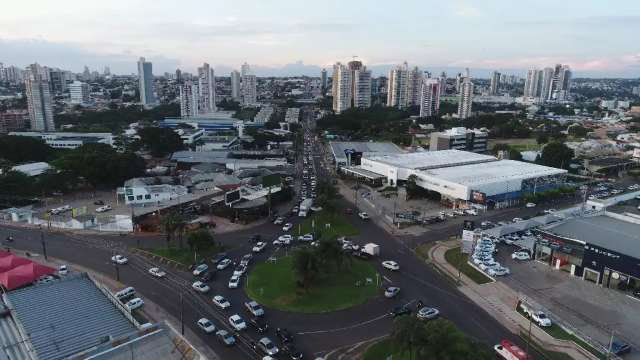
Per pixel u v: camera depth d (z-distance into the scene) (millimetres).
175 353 61500
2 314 76000
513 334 75375
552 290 91688
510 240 118562
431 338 56438
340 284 93125
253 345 71938
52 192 166750
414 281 95125
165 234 122938
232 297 88000
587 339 73500
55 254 109125
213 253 109188
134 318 76500
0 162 191875
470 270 100625
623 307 84938
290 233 125500
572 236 102625
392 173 184500
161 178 179000
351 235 124062
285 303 85312
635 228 109750
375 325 78000
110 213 141875
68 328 72062
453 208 153125
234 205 138500
